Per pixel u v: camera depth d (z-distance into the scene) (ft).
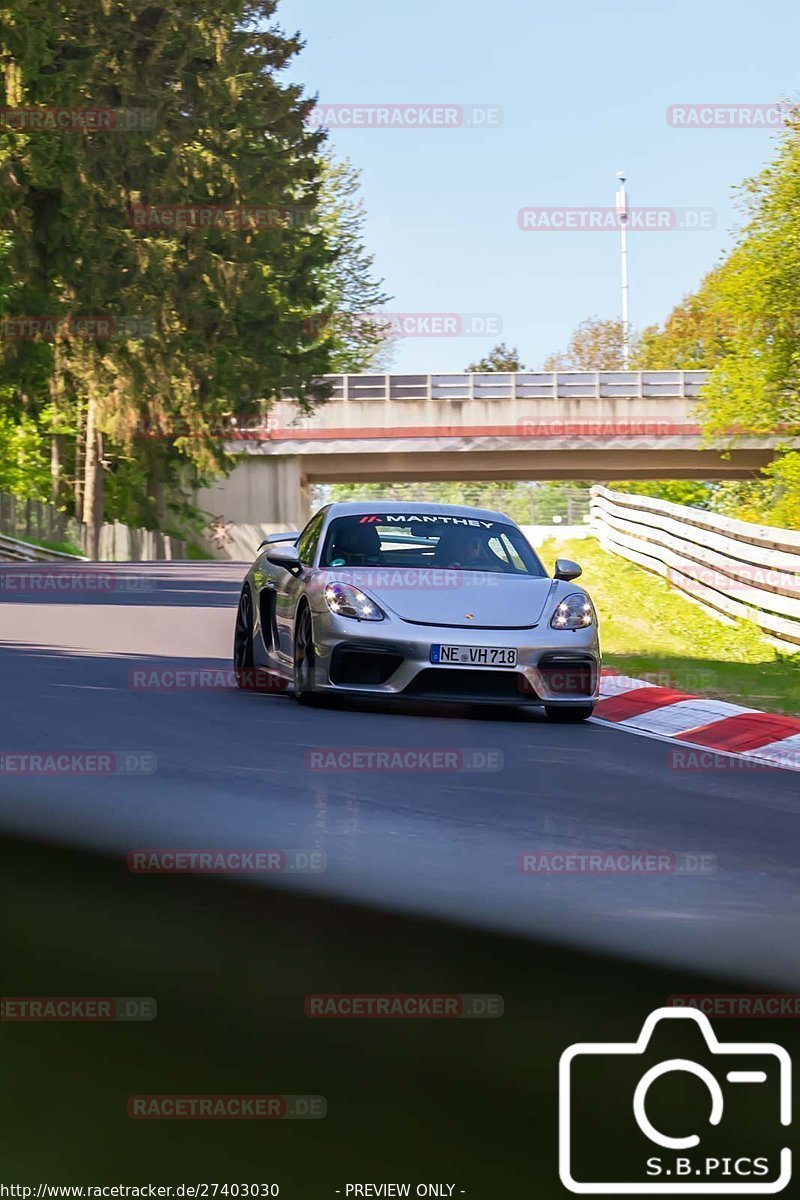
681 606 273.33
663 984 48.44
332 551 128.47
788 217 373.20
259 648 136.05
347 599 119.85
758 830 76.69
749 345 391.45
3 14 437.58
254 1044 40.91
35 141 456.04
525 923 55.47
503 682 118.62
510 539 134.41
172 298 605.73
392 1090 38.14
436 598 121.70
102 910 54.19
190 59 587.27
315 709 119.96
